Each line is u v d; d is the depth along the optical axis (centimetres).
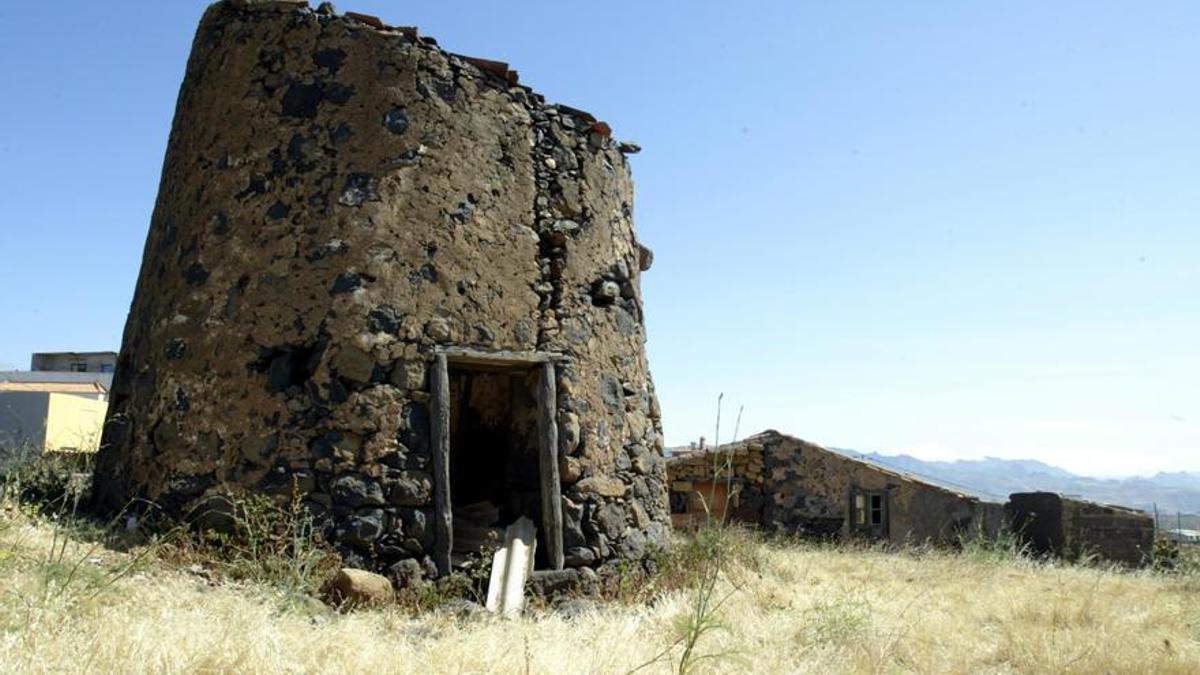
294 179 985
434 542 916
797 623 859
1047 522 2112
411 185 987
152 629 566
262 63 1033
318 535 872
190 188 1048
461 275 995
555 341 1045
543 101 1127
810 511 2223
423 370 952
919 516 2172
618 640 709
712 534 1152
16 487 873
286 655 570
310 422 911
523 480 1097
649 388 1212
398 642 661
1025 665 779
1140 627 986
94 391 2728
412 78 1014
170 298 1016
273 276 958
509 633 735
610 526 1044
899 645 815
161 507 923
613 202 1180
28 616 544
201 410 940
